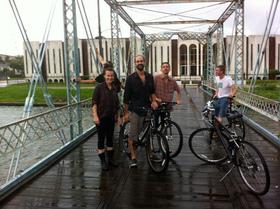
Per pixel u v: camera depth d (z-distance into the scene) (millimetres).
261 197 3873
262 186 3928
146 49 25828
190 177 4590
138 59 4742
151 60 42469
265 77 26609
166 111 5602
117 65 12883
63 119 6180
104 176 4688
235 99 10414
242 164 4188
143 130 5145
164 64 5555
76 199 3902
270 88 20906
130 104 4898
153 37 25016
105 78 4898
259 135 7332
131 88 4824
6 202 3842
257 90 19688
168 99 5660
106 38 31516
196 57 41562
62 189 4215
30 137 4766
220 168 4965
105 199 3889
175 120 9984
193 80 37438
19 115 20828
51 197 3971
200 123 9391
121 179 4551
